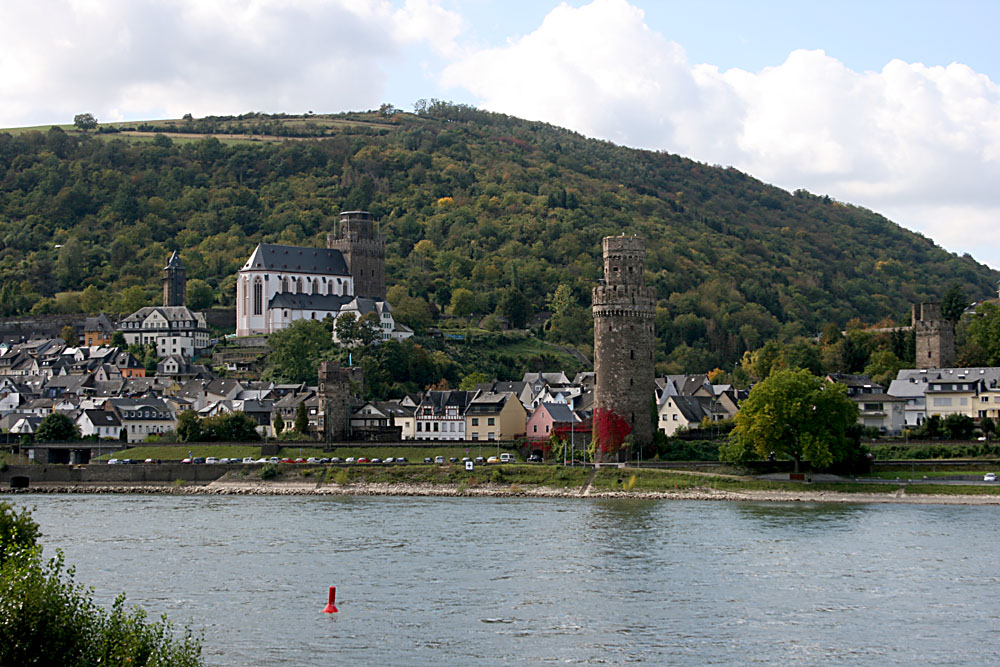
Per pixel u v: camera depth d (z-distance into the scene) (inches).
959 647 3909.9
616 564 5201.8
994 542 5718.5
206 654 3828.7
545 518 6673.2
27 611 2854.3
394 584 4817.9
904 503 7278.5
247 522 6638.8
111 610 4345.5
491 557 5393.7
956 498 7308.1
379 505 7514.8
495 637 4025.6
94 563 5310.0
